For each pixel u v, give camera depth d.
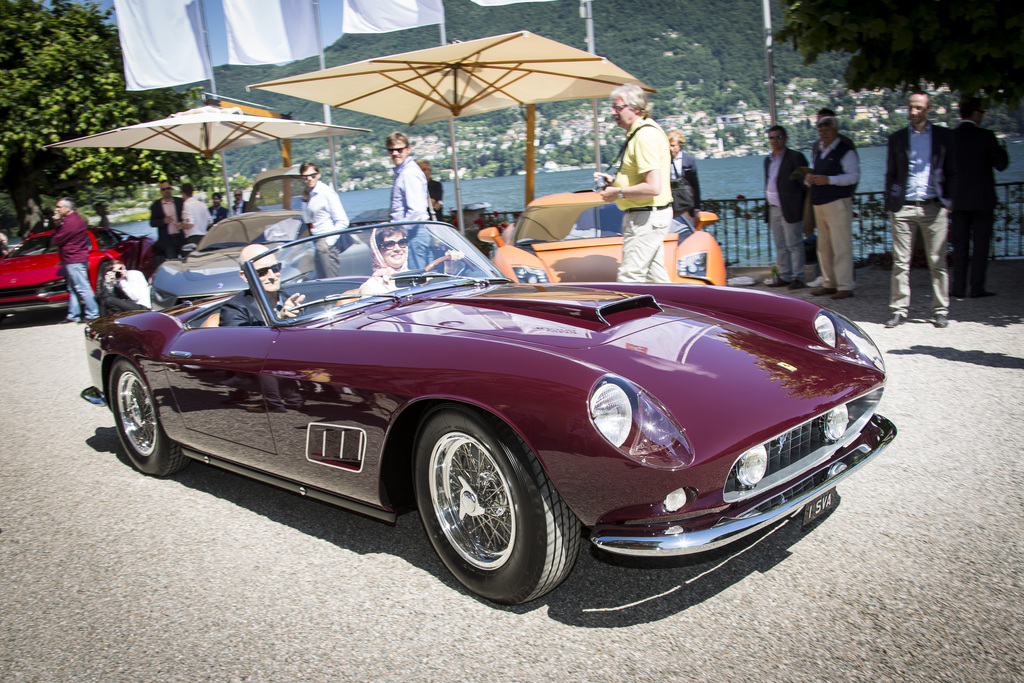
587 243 6.34
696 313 3.04
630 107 4.91
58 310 12.38
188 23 11.27
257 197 9.35
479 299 3.06
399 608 2.50
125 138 10.60
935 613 2.21
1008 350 4.95
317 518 3.31
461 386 2.26
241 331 3.18
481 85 8.05
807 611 2.28
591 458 2.04
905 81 7.19
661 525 2.06
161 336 3.55
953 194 5.50
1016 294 6.75
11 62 17.30
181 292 6.72
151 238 12.15
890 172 5.66
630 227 5.12
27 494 3.85
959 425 3.69
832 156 6.89
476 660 2.17
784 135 7.80
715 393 2.24
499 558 2.40
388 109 8.65
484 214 10.86
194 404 3.31
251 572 2.84
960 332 5.53
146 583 2.81
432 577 2.71
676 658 2.10
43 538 3.29
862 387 2.51
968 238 6.71
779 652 2.09
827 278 7.37
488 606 2.47
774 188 7.96
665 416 2.09
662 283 3.51
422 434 2.47
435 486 2.53
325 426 2.71
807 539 2.71
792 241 7.80
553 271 6.09
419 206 6.62
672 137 6.95
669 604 2.39
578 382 2.10
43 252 11.29
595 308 2.74
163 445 3.75
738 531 2.07
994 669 1.94
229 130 11.31
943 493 2.98
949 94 7.09
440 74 7.56
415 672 2.13
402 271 3.47
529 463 2.18
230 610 2.56
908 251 5.71
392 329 2.74
